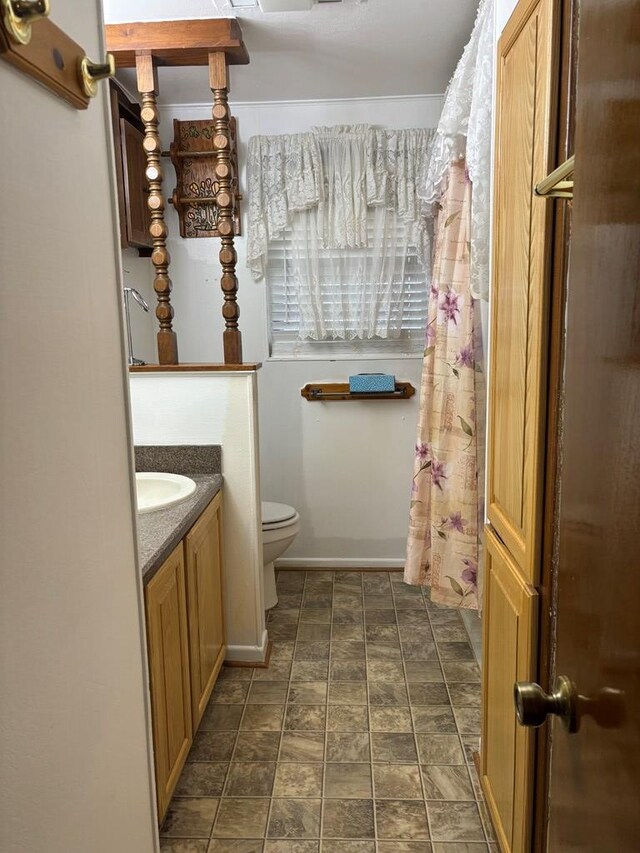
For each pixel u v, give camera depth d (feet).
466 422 7.91
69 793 2.64
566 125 3.54
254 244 10.36
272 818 5.72
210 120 10.23
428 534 8.86
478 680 7.89
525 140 4.16
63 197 2.70
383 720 7.11
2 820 2.11
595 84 2.04
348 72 8.93
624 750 1.72
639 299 1.67
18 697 2.22
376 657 8.46
